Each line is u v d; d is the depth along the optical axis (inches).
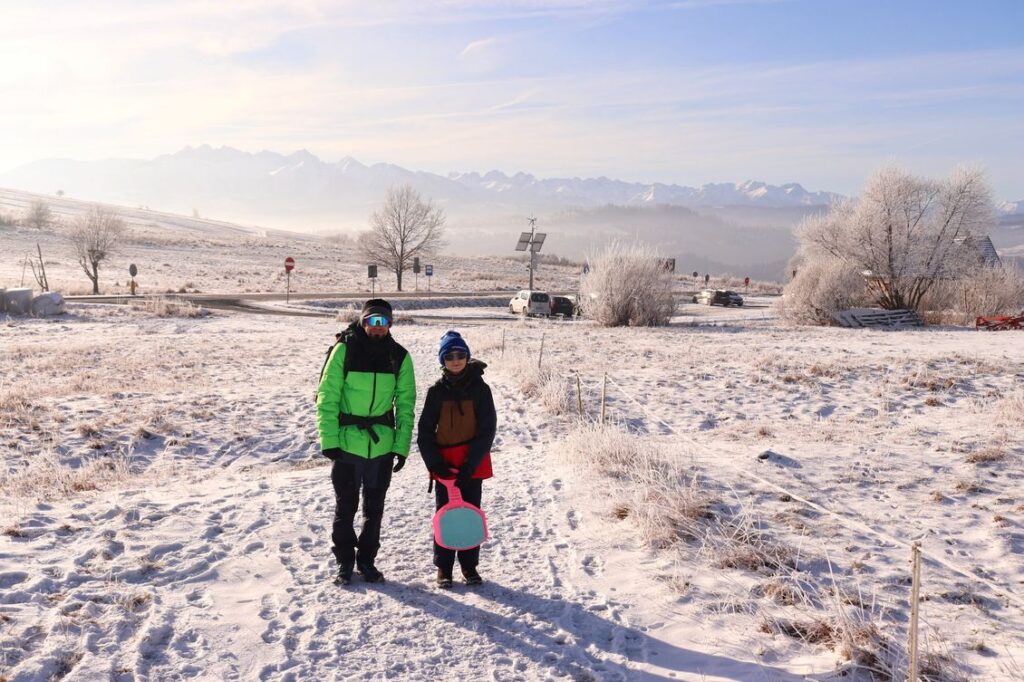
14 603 173.9
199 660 157.8
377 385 197.0
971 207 1289.4
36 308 1267.2
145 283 2249.0
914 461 340.5
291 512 266.8
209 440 443.2
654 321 1277.1
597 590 202.4
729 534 238.1
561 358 750.5
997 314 1389.0
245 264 3164.4
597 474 322.0
